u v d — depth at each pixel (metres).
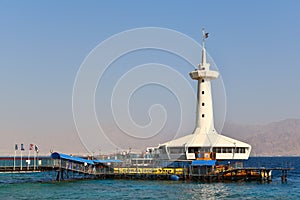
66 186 97.31
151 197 80.62
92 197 80.19
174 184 100.31
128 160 112.06
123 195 82.94
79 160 107.50
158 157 113.94
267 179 107.81
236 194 85.44
